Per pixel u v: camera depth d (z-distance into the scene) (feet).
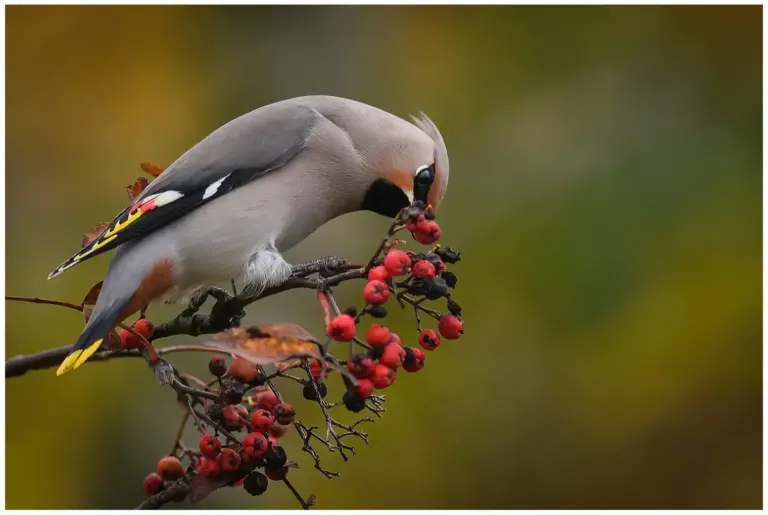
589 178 39.40
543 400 36.55
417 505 35.60
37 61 40.91
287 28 43.55
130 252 24.89
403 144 27.45
